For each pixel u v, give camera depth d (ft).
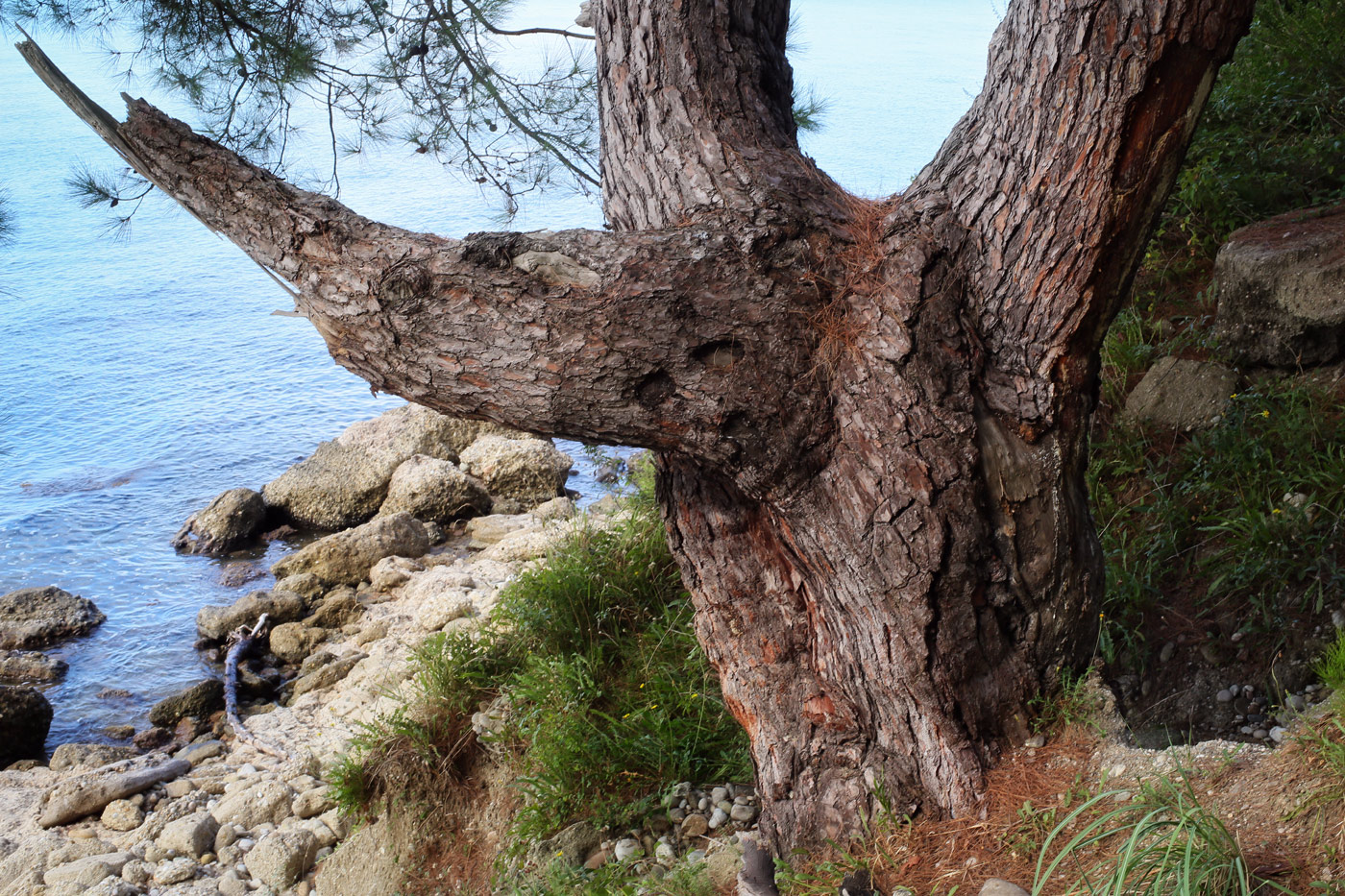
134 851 18.49
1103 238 8.82
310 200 9.61
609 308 8.96
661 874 12.02
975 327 9.52
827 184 10.47
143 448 41.63
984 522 9.46
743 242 9.30
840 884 9.58
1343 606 10.78
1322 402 13.19
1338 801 7.48
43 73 9.39
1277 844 7.48
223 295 64.59
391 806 15.74
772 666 10.82
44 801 21.13
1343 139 16.62
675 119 10.52
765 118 10.75
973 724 9.87
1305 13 19.92
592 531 18.42
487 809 14.99
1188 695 11.37
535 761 14.46
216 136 18.86
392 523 31.40
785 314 9.27
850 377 9.34
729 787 13.55
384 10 19.36
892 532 9.35
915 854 9.60
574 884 12.32
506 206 22.00
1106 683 10.52
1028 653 10.00
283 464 39.68
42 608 29.22
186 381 49.29
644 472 21.49
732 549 10.76
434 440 37.04
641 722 14.25
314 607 29.19
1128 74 8.23
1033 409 9.46
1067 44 8.46
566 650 16.08
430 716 16.12
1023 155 8.99
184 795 20.36
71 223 82.89
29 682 26.40
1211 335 14.85
